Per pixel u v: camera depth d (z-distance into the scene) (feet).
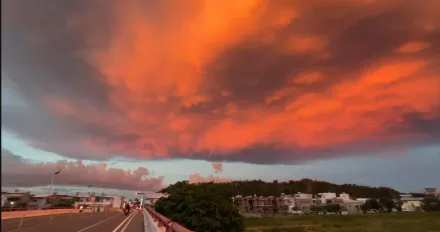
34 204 153.48
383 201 425.28
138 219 116.37
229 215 134.51
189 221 124.36
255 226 244.22
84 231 59.31
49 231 57.11
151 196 431.84
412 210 459.32
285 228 222.48
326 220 296.92
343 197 490.08
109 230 63.16
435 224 229.04
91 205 323.78
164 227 36.99
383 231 197.36
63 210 171.63
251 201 444.14
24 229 60.54
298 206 452.76
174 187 178.09
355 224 250.57
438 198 448.24
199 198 134.62
